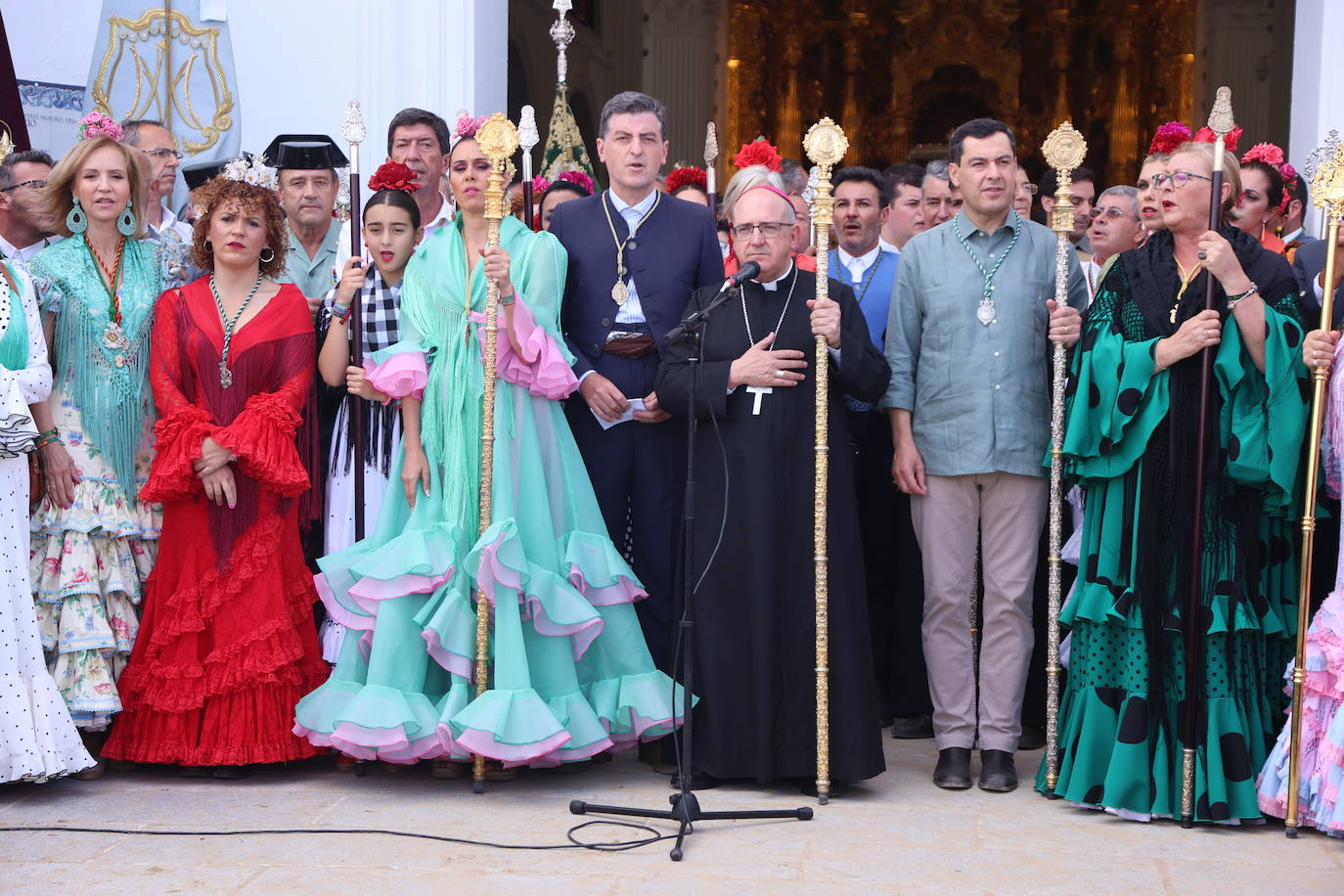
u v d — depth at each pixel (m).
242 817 4.48
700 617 4.84
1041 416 4.98
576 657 4.87
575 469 5.02
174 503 4.98
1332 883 3.94
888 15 24.02
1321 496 4.73
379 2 7.68
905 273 5.10
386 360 4.92
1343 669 4.32
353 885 3.86
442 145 5.88
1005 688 4.95
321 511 5.36
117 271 5.15
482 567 4.66
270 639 4.94
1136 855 4.19
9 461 4.73
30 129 7.75
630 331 5.21
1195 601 4.51
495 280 4.77
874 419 5.99
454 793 4.79
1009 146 4.96
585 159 8.07
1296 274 5.34
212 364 5.01
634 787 4.90
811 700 4.79
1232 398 4.55
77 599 4.93
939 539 4.98
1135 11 23.12
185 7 7.83
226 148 7.81
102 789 4.80
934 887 3.88
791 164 6.62
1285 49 17.02
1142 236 6.53
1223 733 4.51
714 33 19.88
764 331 4.94
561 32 7.67
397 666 4.74
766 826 4.45
